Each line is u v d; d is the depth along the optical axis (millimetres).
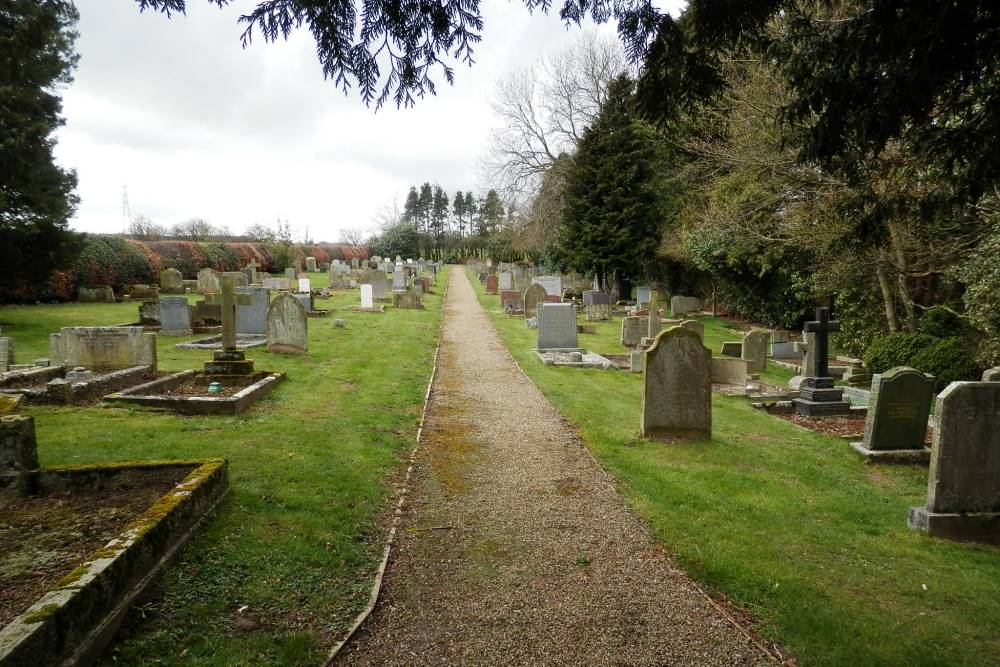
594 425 9516
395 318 23969
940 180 6176
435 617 4211
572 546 5375
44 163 18078
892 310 16375
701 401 8898
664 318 26453
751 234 17656
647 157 33031
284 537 5039
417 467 7449
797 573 4973
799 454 8758
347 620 4105
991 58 3850
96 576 3453
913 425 8914
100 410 8656
